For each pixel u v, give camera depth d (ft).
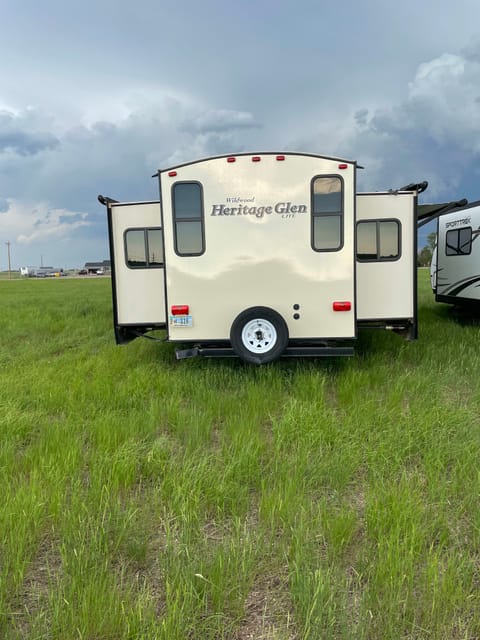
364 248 21.56
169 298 19.48
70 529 9.29
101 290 97.45
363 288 21.67
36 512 9.59
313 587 7.62
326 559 8.61
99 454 12.71
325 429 13.92
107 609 7.25
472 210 33.42
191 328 19.53
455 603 7.49
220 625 7.21
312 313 19.12
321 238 18.85
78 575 7.87
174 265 19.29
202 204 18.93
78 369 22.12
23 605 7.82
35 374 21.35
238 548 8.63
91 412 16.33
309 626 6.99
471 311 37.22
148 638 6.82
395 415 15.08
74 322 39.45
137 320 23.30
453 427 14.03
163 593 8.03
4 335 33.01
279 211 18.83
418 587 7.88
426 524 9.45
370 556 8.56
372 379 18.93
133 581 8.23
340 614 7.28
